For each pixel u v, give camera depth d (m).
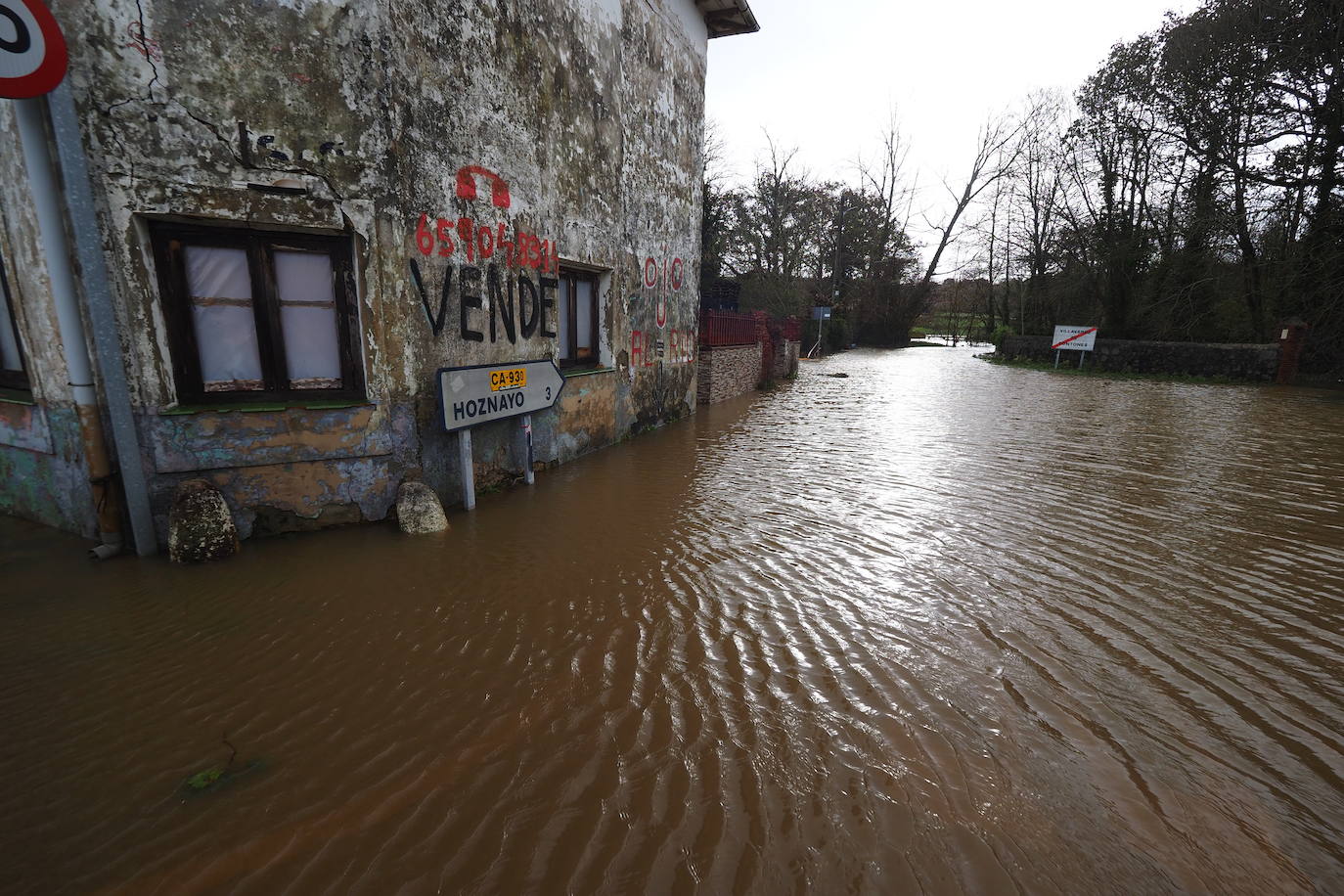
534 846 2.11
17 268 4.21
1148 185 22.86
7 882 1.94
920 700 3.01
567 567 4.46
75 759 2.49
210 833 2.14
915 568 4.60
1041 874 2.04
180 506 4.25
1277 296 19.89
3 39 3.38
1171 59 20.06
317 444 4.77
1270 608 4.04
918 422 11.32
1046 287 28.53
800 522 5.59
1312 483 7.07
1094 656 3.44
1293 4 17.34
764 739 2.69
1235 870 2.09
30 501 4.88
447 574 4.27
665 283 9.98
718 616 3.80
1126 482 7.07
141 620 3.57
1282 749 2.72
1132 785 2.48
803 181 36.53
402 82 4.74
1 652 3.21
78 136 3.79
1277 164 19.08
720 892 1.94
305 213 4.45
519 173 6.09
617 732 2.72
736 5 10.23
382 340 4.89
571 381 7.52
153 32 3.94
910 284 41.34
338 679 3.06
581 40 6.89
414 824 2.19
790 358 20.38
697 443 9.10
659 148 9.23
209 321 4.50
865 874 2.03
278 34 4.23
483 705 2.88
